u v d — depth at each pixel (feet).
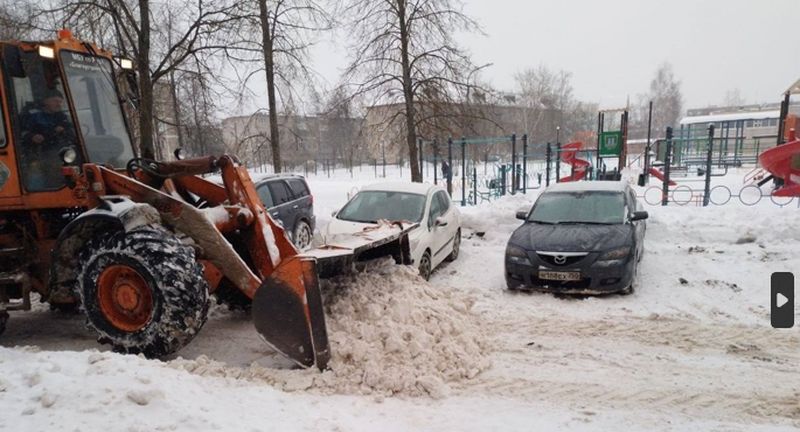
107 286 14.17
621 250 21.65
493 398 12.64
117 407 10.00
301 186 33.88
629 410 12.09
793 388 13.17
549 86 190.08
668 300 21.07
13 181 16.29
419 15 45.34
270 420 10.46
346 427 10.59
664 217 34.68
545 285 22.12
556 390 13.12
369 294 15.43
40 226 16.93
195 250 14.55
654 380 13.75
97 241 14.21
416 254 23.73
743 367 14.55
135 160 16.94
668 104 230.68
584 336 17.21
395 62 46.98
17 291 16.33
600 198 26.50
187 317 13.43
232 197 16.02
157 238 13.64
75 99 16.78
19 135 16.21
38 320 19.11
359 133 54.85
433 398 12.49
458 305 16.80
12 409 9.91
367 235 17.22
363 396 12.34
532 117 168.04
